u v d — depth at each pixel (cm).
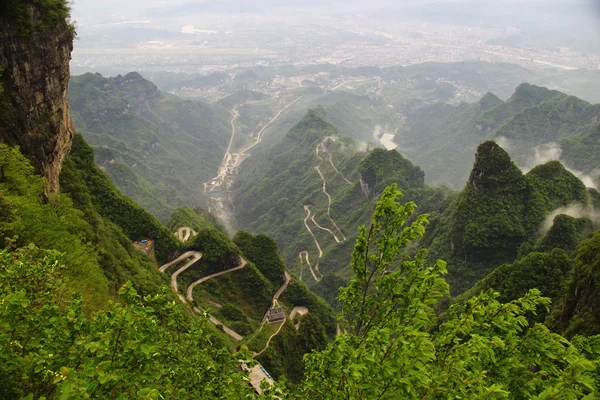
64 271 3559
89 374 1162
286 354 7462
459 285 11119
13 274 1727
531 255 7456
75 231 5350
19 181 4009
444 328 1570
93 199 8575
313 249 18250
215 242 9612
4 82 5078
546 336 1498
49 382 1445
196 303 8075
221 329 7638
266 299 9444
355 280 1733
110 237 7269
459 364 1328
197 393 1762
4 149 3975
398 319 1545
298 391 1858
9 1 5047
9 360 1334
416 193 16838
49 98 5909
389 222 1680
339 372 1562
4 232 3269
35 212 3669
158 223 9450
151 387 1344
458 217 11625
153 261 8506
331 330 9962
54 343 1438
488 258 10938
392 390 1266
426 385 1224
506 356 1488
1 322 1347
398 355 1306
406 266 1656
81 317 1509
